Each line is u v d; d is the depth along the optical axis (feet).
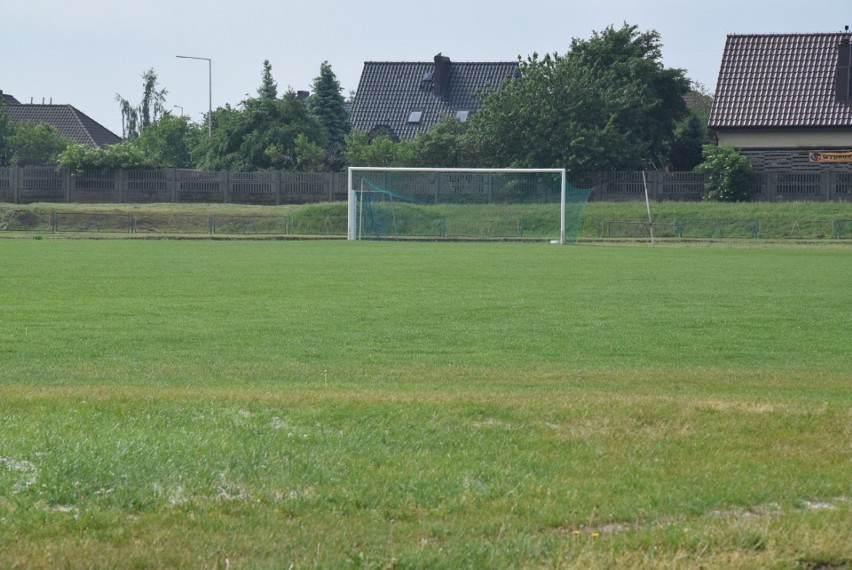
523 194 284.00
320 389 49.65
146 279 119.85
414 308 93.30
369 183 275.59
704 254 181.88
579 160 287.48
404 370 60.34
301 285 114.32
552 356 67.46
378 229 261.24
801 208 258.78
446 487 30.30
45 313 86.94
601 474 32.07
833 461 34.01
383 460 33.19
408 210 266.57
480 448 35.01
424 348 70.38
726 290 112.57
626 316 88.99
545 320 85.97
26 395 43.42
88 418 38.19
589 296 105.09
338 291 108.06
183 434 35.65
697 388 52.44
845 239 239.71
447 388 51.21
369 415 39.45
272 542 25.70
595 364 64.13
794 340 75.77
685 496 29.78
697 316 89.35
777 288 115.24
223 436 35.45
